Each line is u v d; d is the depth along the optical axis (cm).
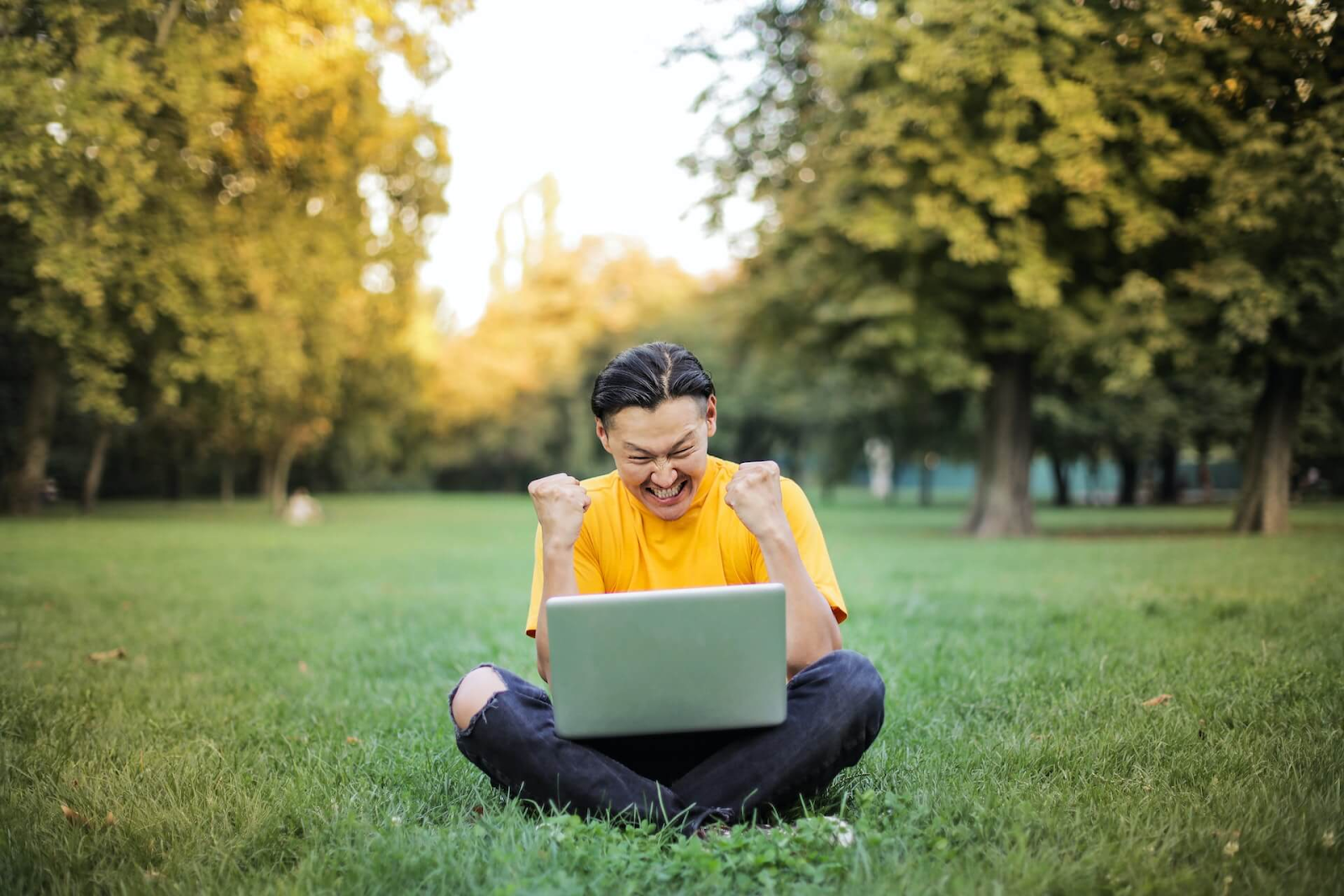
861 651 502
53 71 724
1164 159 881
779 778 237
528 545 1546
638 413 235
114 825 250
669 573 259
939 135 1210
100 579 908
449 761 310
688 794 241
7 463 2452
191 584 896
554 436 4516
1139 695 374
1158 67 783
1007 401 1655
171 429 2716
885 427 2734
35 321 993
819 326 1673
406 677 475
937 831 232
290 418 2564
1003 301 1470
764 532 242
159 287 1103
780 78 1488
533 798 246
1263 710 340
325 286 1554
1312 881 200
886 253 1509
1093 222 1121
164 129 862
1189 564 885
